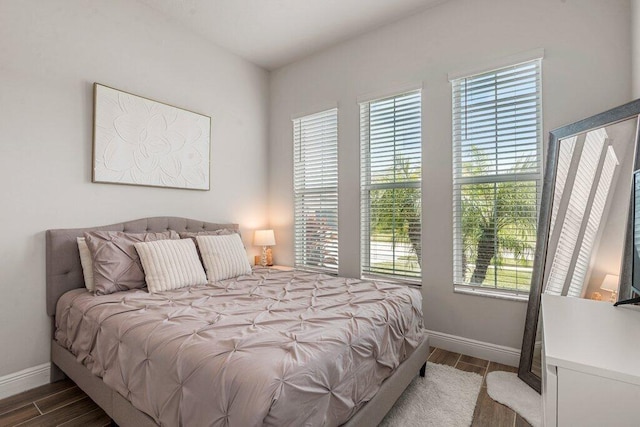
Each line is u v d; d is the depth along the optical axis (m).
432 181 2.74
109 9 2.50
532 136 2.34
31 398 1.99
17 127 2.06
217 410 1.05
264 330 1.41
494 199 2.49
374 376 1.49
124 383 1.42
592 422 0.93
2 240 2.00
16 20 2.05
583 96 2.13
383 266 3.05
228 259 2.69
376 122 3.11
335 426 1.20
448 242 2.67
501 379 2.15
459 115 2.66
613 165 1.79
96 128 2.40
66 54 2.27
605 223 1.79
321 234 3.49
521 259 2.37
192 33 3.10
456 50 2.63
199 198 3.16
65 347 2.01
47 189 2.19
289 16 2.87
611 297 1.72
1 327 2.00
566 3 2.20
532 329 2.14
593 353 1.00
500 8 2.45
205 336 1.35
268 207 3.91
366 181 3.18
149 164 2.73
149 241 2.37
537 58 2.28
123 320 1.60
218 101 3.35
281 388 1.00
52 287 2.15
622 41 2.02
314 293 2.10
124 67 2.59
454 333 2.63
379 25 3.02
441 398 1.93
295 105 3.70
